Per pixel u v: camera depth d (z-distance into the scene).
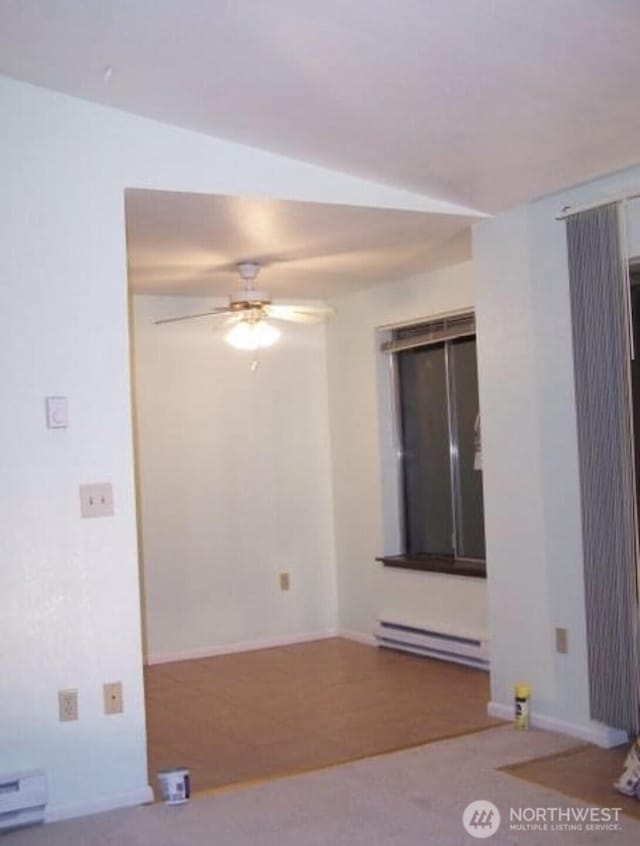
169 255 4.58
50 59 3.10
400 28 2.68
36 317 3.30
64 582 3.31
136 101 3.35
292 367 6.22
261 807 3.25
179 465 5.80
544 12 2.54
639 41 2.68
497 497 4.25
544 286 4.00
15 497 3.26
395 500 5.97
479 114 3.20
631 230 3.62
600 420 3.67
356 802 3.25
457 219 4.18
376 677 5.14
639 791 3.19
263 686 5.04
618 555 3.62
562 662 3.95
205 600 5.85
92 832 3.12
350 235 4.34
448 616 5.44
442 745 3.84
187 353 5.86
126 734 3.38
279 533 6.13
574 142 3.40
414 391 5.91
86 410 3.36
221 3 2.64
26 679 3.25
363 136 3.45
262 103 3.25
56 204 3.34
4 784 3.17
